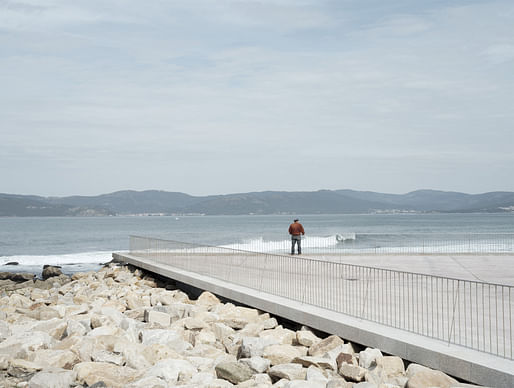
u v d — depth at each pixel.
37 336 12.42
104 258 55.69
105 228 163.88
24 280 36.44
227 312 15.84
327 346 11.73
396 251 37.91
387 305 13.91
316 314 13.16
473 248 38.78
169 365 10.34
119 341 11.88
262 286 17.61
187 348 12.38
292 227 31.05
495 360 9.27
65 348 12.12
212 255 23.88
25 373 10.46
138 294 21.89
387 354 11.12
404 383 9.40
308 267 18.62
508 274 22.17
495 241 38.31
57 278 32.62
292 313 14.01
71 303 21.20
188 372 10.33
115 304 18.73
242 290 17.14
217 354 12.10
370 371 9.80
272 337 12.68
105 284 26.14
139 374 10.15
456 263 26.52
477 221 196.25
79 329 13.88
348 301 14.80
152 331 13.19
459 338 10.68
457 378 9.49
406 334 11.10
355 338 11.80
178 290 22.20
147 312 15.95
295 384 9.00
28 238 114.12
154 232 129.50
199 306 17.11
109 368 10.37
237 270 21.25
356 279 19.25
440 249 38.59
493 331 11.39
